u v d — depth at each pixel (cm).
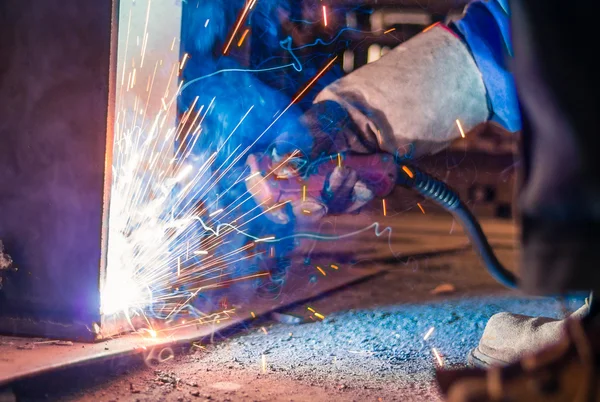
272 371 246
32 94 253
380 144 184
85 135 249
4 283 258
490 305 375
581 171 93
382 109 187
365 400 217
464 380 107
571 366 98
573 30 92
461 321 334
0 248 254
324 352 274
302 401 214
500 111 195
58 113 251
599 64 91
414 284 439
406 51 198
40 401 207
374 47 847
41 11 252
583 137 93
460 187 1004
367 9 849
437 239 702
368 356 270
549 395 98
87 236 250
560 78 93
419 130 191
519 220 101
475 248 211
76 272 251
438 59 195
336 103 185
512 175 997
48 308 254
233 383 231
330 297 385
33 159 254
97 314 250
